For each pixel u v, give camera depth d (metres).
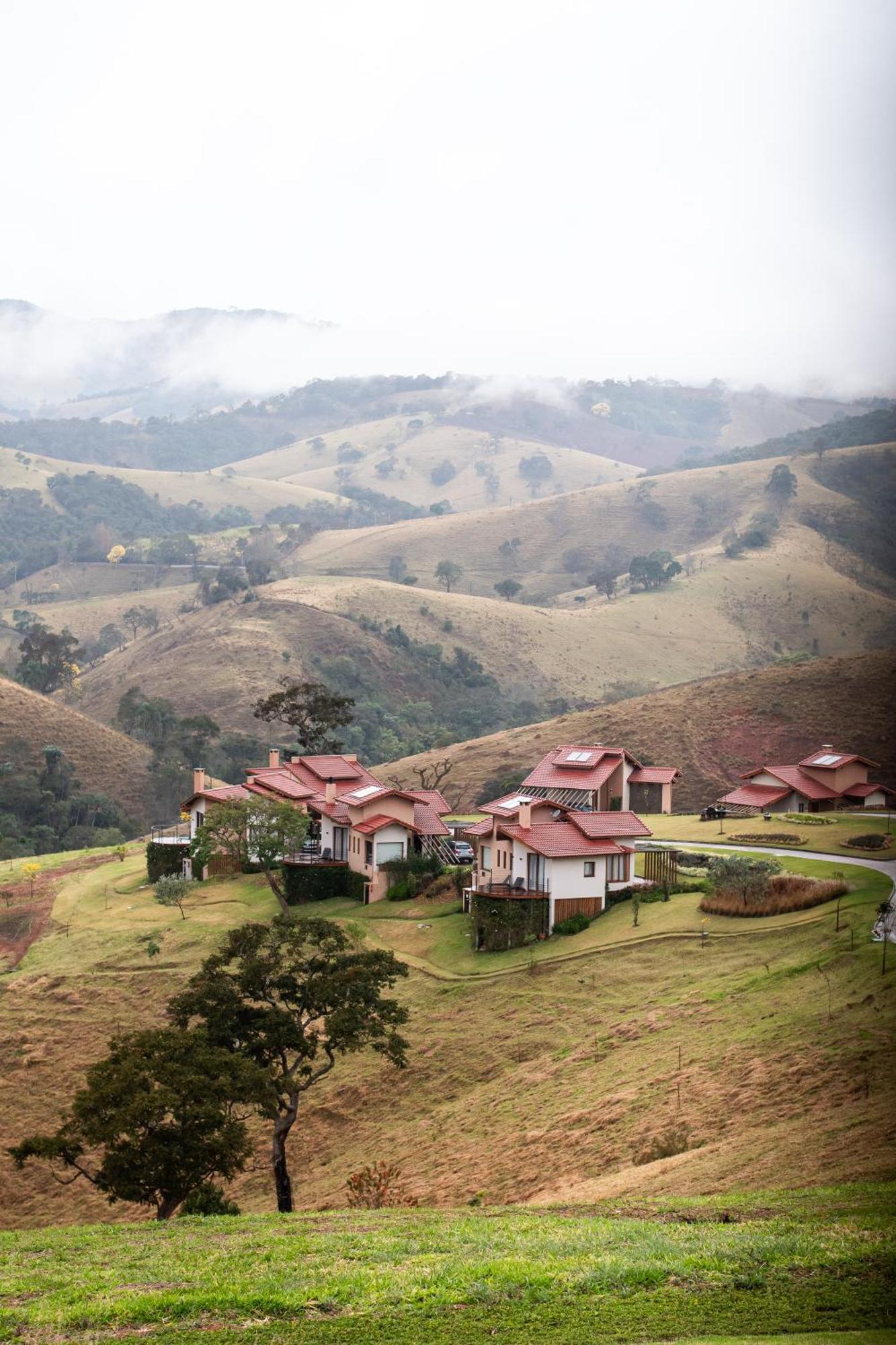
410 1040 56.09
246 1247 26.67
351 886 80.56
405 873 77.81
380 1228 28.56
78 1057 61.28
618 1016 51.44
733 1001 47.44
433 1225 28.45
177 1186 34.34
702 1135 35.16
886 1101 32.22
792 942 53.00
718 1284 20.42
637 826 68.50
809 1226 23.34
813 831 82.88
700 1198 28.14
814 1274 20.55
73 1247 29.17
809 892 58.25
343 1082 54.06
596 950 60.09
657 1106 39.44
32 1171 51.53
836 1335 17.80
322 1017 59.78
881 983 42.16
